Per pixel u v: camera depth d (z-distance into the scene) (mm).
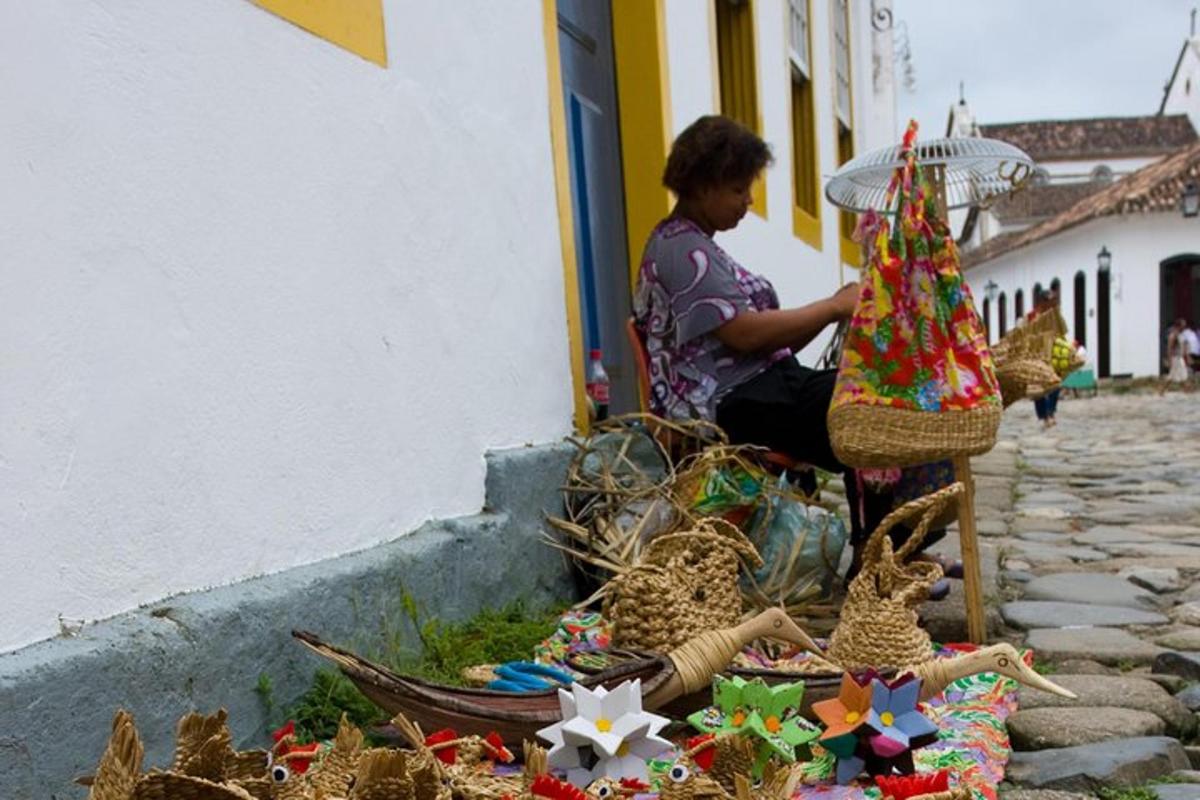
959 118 42875
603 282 5012
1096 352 28250
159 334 1958
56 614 1708
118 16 1896
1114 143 41062
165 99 2002
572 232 4027
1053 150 41156
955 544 4566
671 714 2166
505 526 3113
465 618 2844
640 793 1752
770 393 3391
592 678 2084
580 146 4770
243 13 2230
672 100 5254
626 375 5266
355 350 2578
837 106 9984
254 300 2229
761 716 1819
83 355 1783
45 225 1722
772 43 7109
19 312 1665
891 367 2801
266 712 2062
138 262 1915
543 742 1916
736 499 3137
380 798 1377
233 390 2148
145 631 1802
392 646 2461
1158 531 4898
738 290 3457
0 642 1602
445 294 3023
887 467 2893
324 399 2447
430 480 2887
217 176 2133
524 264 3570
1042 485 6859
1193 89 41281
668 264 3479
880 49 12773
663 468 3535
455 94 3148
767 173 6824
